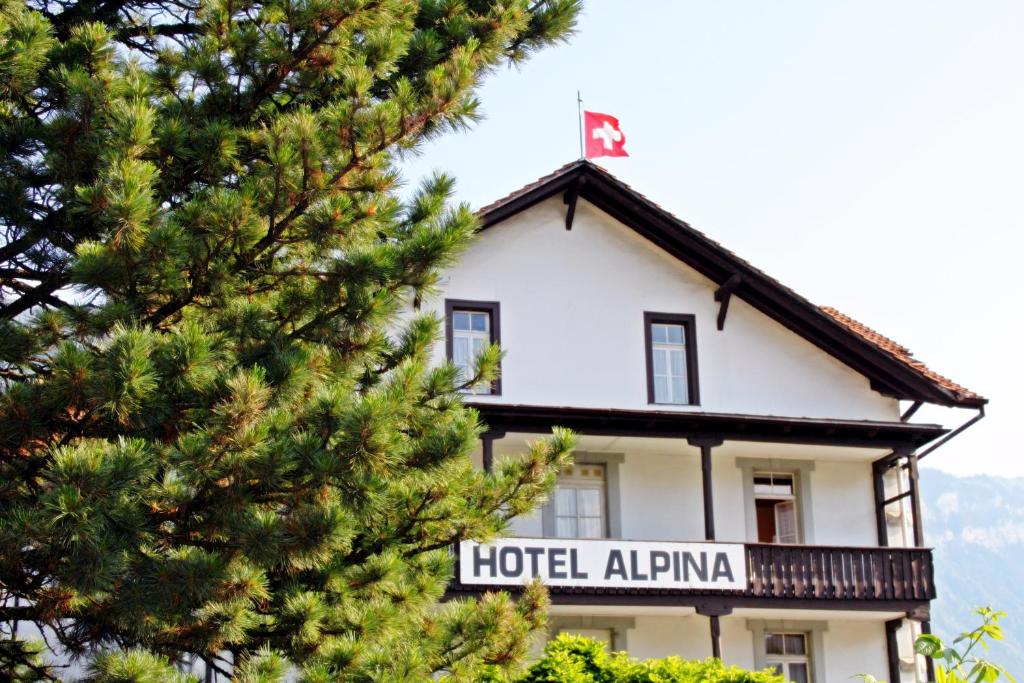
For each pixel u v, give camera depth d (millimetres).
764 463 22844
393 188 11453
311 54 12148
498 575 19516
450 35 13828
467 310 21516
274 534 9680
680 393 22188
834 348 22797
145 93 11055
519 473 12367
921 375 22250
